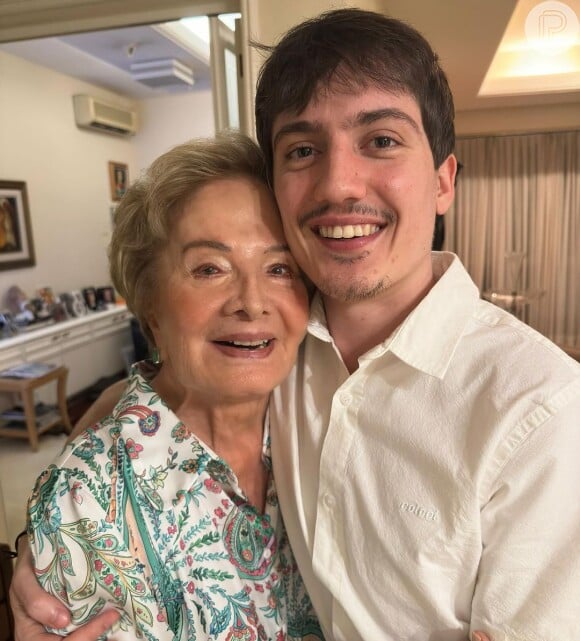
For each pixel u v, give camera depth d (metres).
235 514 0.84
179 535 0.79
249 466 0.93
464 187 6.02
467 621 0.75
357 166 0.70
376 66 0.68
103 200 5.80
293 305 0.82
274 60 0.75
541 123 5.27
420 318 0.77
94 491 0.75
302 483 0.86
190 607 0.78
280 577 0.89
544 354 0.72
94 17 1.73
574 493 0.67
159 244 0.81
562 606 0.66
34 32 1.78
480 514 0.70
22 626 0.74
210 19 1.73
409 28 0.72
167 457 0.82
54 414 4.28
